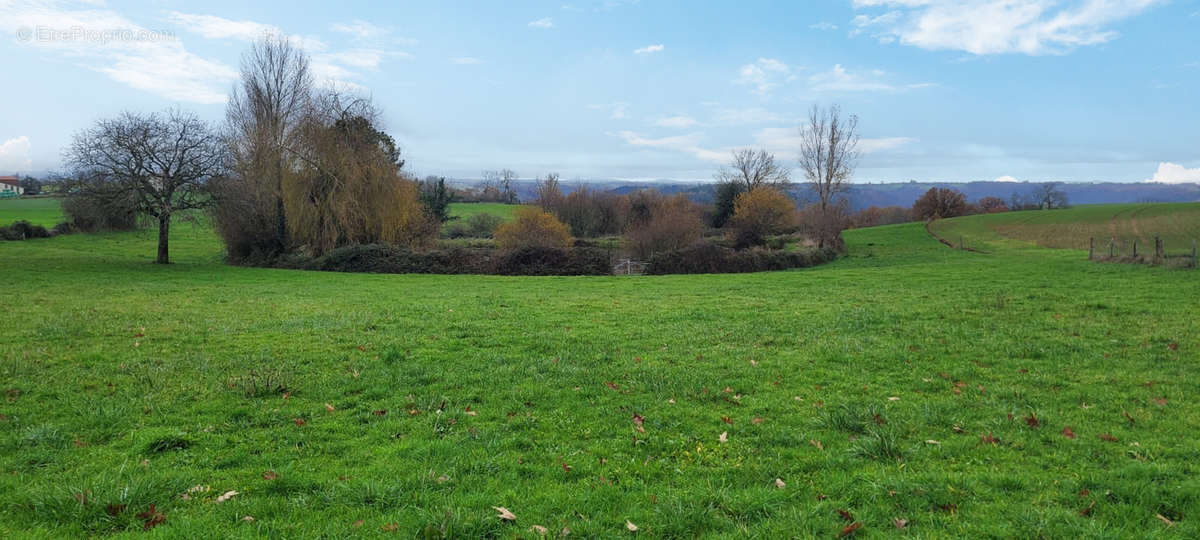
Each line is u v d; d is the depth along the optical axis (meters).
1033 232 77.94
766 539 5.34
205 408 8.91
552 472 6.78
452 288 29.50
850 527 5.43
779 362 11.95
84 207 39.72
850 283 29.25
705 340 14.27
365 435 7.99
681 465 7.01
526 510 5.89
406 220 51.34
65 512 5.62
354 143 49.38
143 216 41.53
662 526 5.50
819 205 78.12
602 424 8.45
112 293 24.75
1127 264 32.34
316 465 6.95
